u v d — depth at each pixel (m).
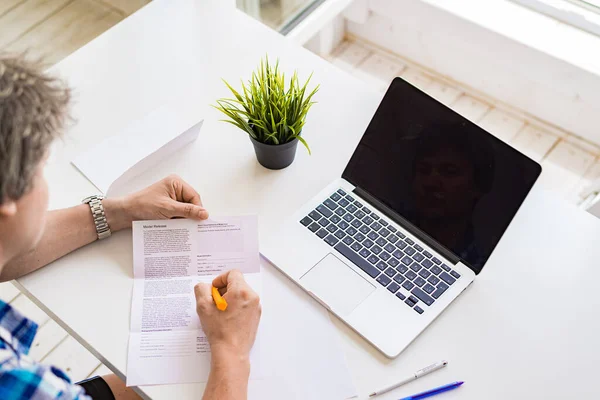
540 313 0.95
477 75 2.12
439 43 2.11
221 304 0.90
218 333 0.88
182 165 1.11
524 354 0.91
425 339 0.92
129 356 0.89
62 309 0.94
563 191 1.91
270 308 0.95
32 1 2.35
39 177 0.75
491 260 1.00
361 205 1.06
